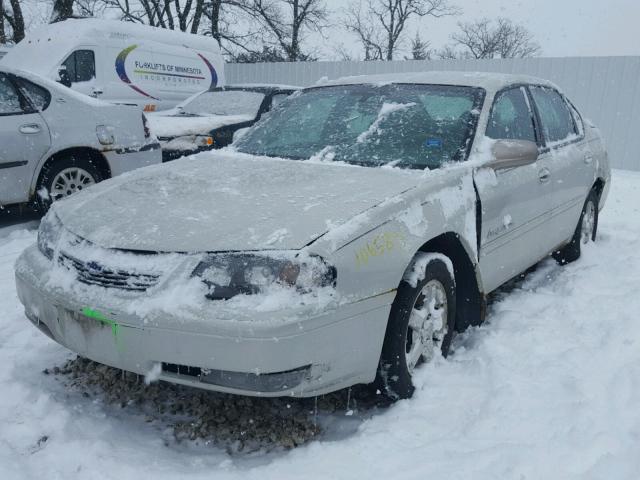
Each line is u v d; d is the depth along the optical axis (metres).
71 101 5.80
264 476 2.28
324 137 3.62
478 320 3.35
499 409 2.68
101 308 2.35
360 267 2.41
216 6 23.03
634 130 11.01
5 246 5.18
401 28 31.39
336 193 2.74
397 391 2.76
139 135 6.33
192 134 7.74
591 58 11.25
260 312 2.18
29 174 5.46
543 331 3.49
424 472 2.27
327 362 2.35
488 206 3.22
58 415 2.64
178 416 2.76
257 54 24.16
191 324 2.20
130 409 2.81
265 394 2.24
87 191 3.12
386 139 3.43
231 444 2.55
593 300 3.95
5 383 2.91
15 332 3.54
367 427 2.61
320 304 2.27
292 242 2.32
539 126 4.16
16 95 5.46
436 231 2.81
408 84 3.82
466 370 3.08
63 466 2.33
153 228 2.50
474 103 3.54
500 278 3.57
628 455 2.33
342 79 4.22
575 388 2.83
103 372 3.09
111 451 2.43
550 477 2.23
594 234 5.38
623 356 3.16
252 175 3.08
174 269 2.32
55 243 2.74
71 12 15.88
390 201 2.66
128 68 10.51
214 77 12.40
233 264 2.28
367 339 2.50
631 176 10.23
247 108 8.69
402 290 2.69
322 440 2.58
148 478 2.26
